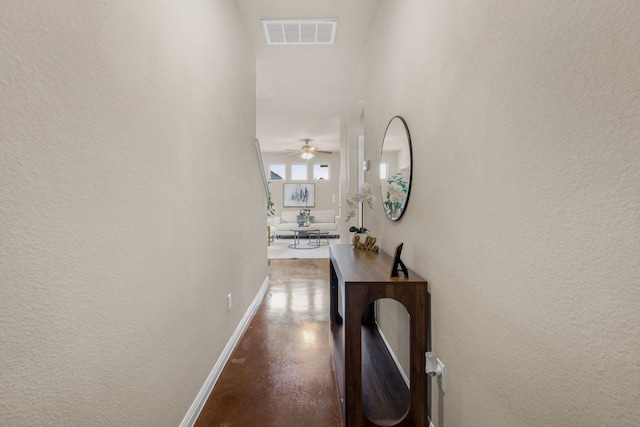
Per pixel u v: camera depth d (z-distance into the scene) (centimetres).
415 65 173
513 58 90
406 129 184
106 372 95
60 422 78
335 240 934
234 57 250
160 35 130
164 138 132
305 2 257
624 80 58
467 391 117
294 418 166
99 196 92
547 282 78
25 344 69
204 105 180
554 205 76
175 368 141
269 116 605
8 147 65
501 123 96
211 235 190
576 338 70
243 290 276
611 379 62
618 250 60
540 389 81
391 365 208
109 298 96
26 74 69
